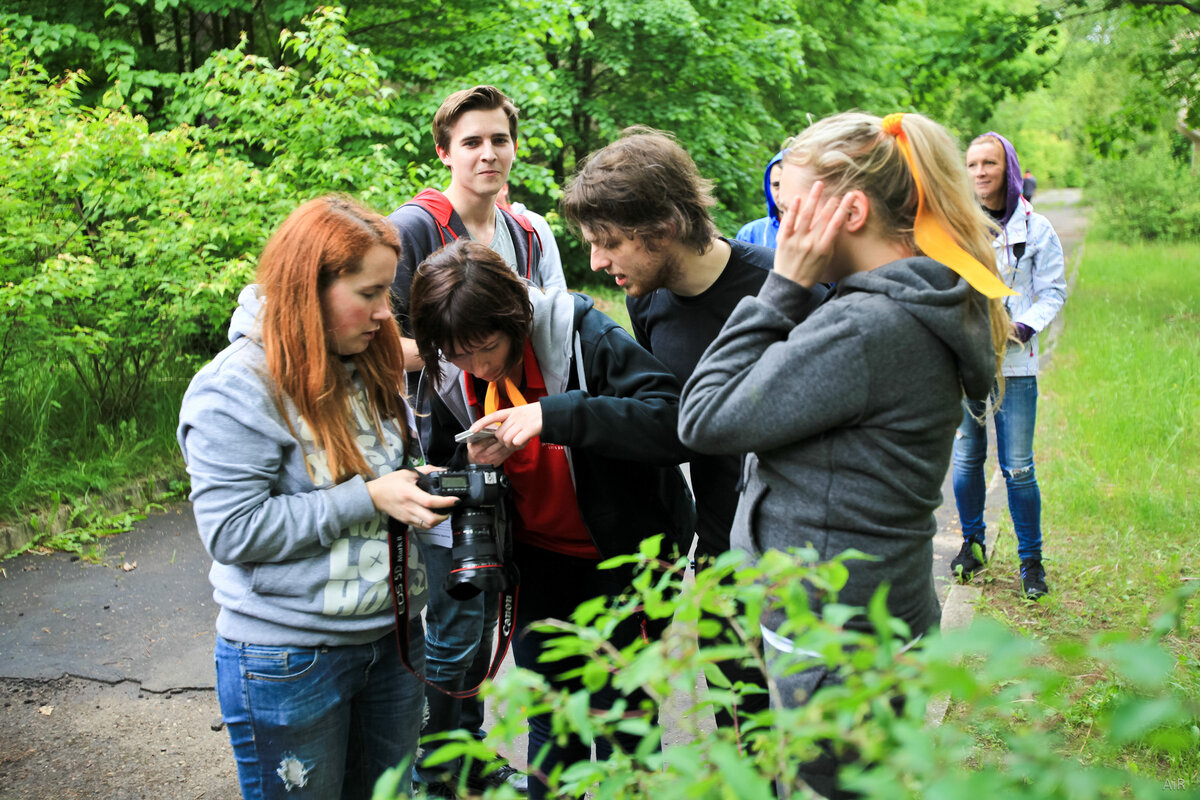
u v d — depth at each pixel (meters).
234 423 1.87
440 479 2.07
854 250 1.72
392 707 2.14
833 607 0.96
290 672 1.92
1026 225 4.27
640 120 13.70
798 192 1.70
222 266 6.20
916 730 0.81
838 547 1.66
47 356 5.89
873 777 0.80
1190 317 11.77
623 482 2.30
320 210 1.89
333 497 1.91
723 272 2.32
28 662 3.93
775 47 14.22
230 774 3.24
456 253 2.12
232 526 1.85
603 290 14.77
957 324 1.61
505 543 2.25
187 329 6.27
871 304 1.59
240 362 1.89
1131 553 4.54
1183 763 2.49
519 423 2.08
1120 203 24.84
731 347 1.72
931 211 1.67
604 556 2.34
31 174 5.92
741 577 1.07
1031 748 0.83
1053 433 7.00
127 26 9.77
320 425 1.92
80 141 5.89
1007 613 4.05
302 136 7.06
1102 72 18.59
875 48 18.36
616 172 2.15
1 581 4.66
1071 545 4.74
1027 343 4.14
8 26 8.50
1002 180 4.26
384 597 1.99
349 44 7.21
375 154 7.02
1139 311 12.48
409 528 2.09
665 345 2.43
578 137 14.02
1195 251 20.83
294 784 1.97
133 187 6.22
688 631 1.05
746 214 16.11
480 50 10.08
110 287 6.07
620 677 1.00
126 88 8.09
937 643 0.82
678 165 2.18
